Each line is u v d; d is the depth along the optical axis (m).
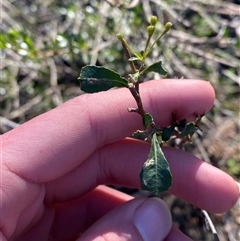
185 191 0.13
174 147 0.14
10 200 0.10
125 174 0.13
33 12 0.23
